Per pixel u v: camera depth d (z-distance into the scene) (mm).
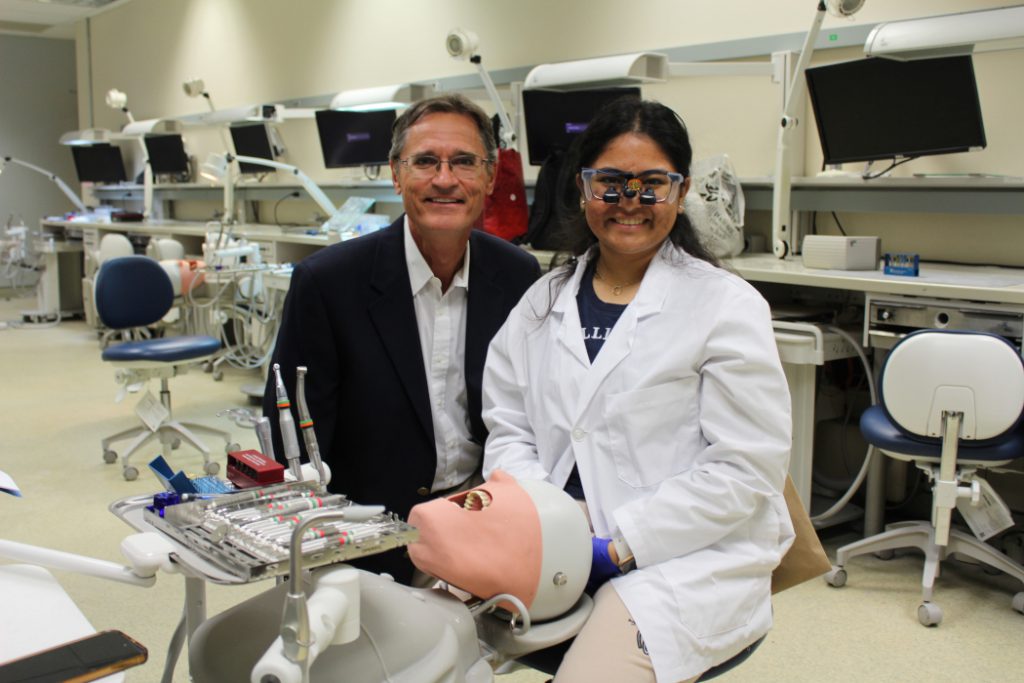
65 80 10344
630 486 1345
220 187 7363
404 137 1562
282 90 7035
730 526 1268
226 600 2527
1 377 5496
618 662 1175
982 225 3125
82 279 7949
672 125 1417
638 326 1390
